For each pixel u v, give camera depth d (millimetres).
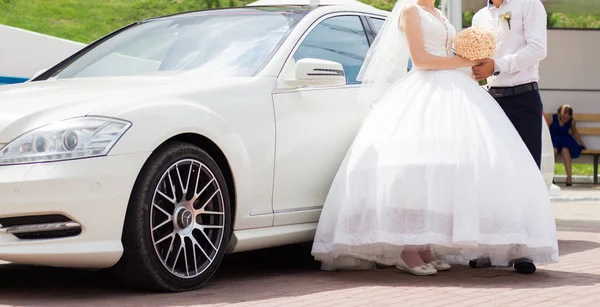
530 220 4828
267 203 4914
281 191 4988
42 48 10969
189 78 4953
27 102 4379
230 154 4641
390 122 5035
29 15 19609
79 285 4676
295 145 5059
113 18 20281
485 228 4754
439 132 4898
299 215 5129
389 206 4832
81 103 4301
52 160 4047
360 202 4973
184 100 4523
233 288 4613
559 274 5172
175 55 5320
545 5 15406
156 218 4355
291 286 4695
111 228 4133
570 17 24906
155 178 4281
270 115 4922
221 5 21422
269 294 4395
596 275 5117
